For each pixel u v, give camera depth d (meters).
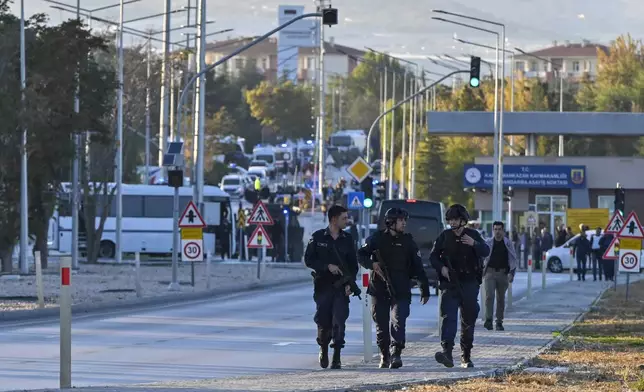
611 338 63.38
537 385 40.84
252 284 121.69
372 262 48.69
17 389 43.94
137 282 99.06
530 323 75.38
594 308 90.56
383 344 49.00
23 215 128.50
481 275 49.25
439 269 48.88
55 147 132.12
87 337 67.50
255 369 51.88
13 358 56.06
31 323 77.50
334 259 48.97
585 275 157.25
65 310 41.56
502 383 41.50
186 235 103.38
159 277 130.25
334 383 42.16
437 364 50.34
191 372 50.69
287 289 121.25
